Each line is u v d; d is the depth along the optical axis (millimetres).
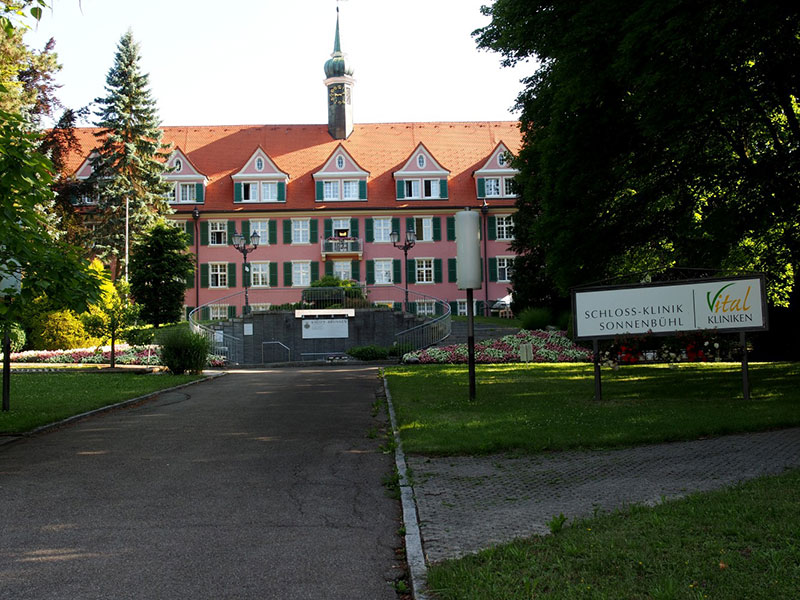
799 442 8906
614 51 15078
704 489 6734
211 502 7008
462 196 60312
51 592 4652
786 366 21922
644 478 7324
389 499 7094
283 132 64438
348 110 63969
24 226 10383
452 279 59219
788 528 5176
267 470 8516
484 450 9078
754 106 15758
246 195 59844
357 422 12664
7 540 5801
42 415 13094
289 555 5398
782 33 13992
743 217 17016
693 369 21734
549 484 7258
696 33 13320
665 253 22297
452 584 4445
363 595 4617
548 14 16625
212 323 38562
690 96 14039
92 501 7066
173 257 45031
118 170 50938
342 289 39469
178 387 20453
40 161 9938
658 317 13656
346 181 59969
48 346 34688
